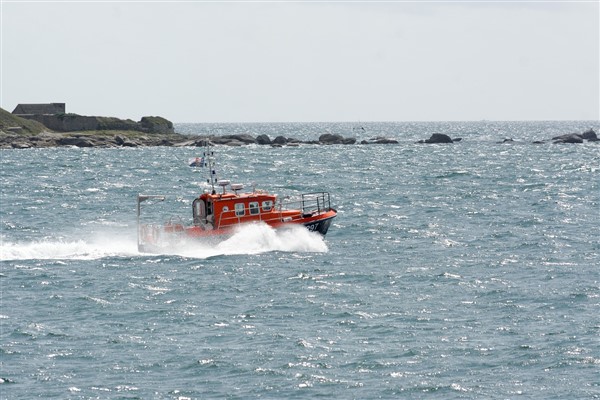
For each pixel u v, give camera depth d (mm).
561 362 72188
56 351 75500
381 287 98375
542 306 89875
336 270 107000
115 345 77062
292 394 66000
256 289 97000
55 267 108750
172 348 76125
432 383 68062
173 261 111375
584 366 71375
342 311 87688
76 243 127500
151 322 84250
